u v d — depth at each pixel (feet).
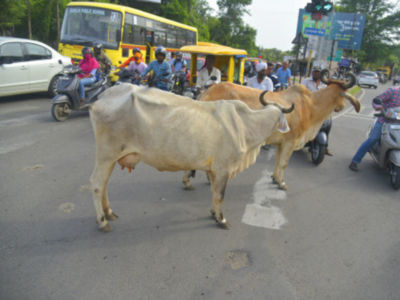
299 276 10.41
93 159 18.88
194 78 29.71
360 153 20.77
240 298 9.25
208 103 11.88
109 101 11.15
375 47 166.40
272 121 12.68
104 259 10.50
